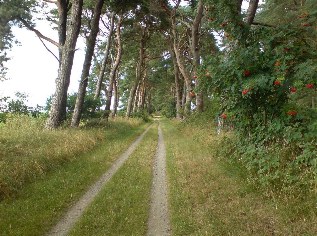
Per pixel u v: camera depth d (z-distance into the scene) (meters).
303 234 5.46
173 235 5.93
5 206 6.99
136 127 32.06
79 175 9.76
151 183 9.59
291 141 8.35
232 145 10.93
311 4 11.26
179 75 47.97
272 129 8.71
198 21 25.36
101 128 22.06
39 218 6.44
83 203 7.68
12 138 13.12
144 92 64.88
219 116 11.07
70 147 12.84
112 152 14.27
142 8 28.84
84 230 6.04
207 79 10.02
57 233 6.04
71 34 18.75
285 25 9.55
